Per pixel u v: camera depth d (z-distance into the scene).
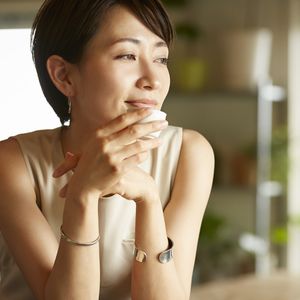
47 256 1.25
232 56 3.64
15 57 3.95
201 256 3.71
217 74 3.86
